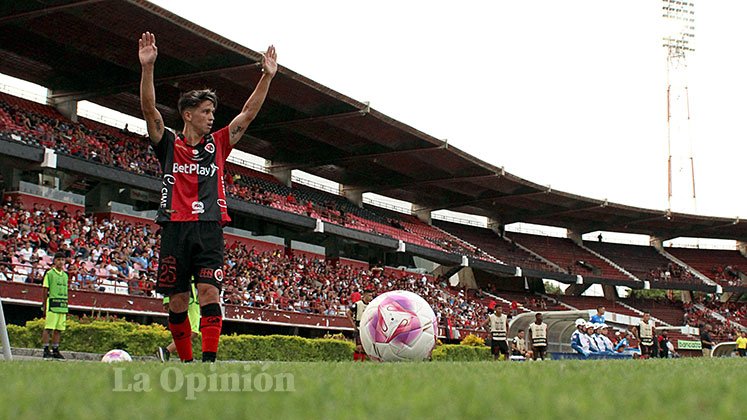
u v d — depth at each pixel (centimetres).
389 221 4600
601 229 5688
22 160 2408
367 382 259
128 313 2267
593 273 5303
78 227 2488
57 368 359
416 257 4738
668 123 5878
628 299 5584
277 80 2950
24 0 2253
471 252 4806
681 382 254
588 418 145
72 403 173
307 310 3089
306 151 4034
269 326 3039
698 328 5019
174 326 588
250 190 3559
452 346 2652
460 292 4628
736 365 527
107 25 2422
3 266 1986
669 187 5762
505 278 5322
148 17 2383
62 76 3055
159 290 569
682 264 5816
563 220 5550
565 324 2766
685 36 5975
